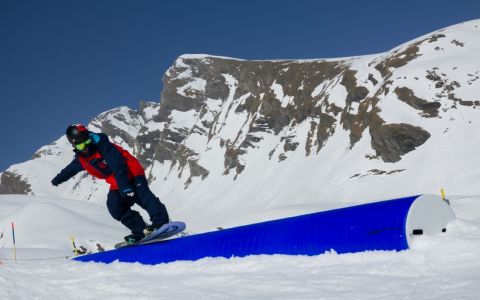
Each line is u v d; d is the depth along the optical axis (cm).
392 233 479
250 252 579
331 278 422
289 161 14050
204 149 18350
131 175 672
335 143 12275
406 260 440
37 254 2545
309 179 11975
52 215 5809
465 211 2491
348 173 10350
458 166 8281
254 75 17612
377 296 356
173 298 418
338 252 513
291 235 556
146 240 690
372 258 474
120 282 515
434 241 461
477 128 8762
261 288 417
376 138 9900
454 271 393
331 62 14750
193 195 16838
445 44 10819
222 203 14862
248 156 15925
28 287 529
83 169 697
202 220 13975
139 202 691
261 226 604
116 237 5247
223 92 19925
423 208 486
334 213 555
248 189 14512
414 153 9206
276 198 12644
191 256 622
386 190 8869
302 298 370
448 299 327
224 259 580
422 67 10181
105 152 654
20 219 5797
